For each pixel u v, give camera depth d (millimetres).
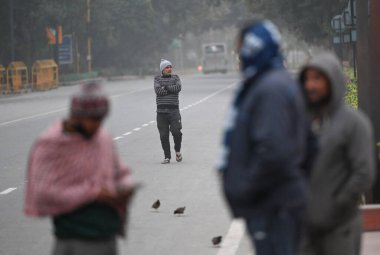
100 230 12086
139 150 44281
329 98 13172
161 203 27531
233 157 11570
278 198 11430
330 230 13336
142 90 125438
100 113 12016
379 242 19844
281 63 11641
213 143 47031
